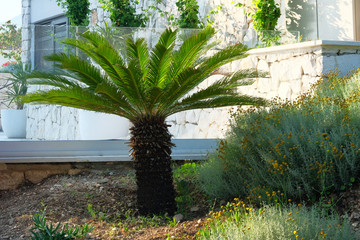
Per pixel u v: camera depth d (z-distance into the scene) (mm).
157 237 4766
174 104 5789
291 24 9891
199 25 10367
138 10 12328
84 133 8586
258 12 9078
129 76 5145
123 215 5895
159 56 5258
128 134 8859
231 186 5742
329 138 4934
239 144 5719
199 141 7695
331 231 3633
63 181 6887
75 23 11055
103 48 5078
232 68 8539
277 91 7777
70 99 5582
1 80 7691
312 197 4785
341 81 6566
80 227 5316
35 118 8289
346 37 8469
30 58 7648
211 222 4488
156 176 5734
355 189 4594
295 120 5539
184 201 6094
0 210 6082
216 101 5914
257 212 4449
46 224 5359
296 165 4941
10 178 6840
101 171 7281
